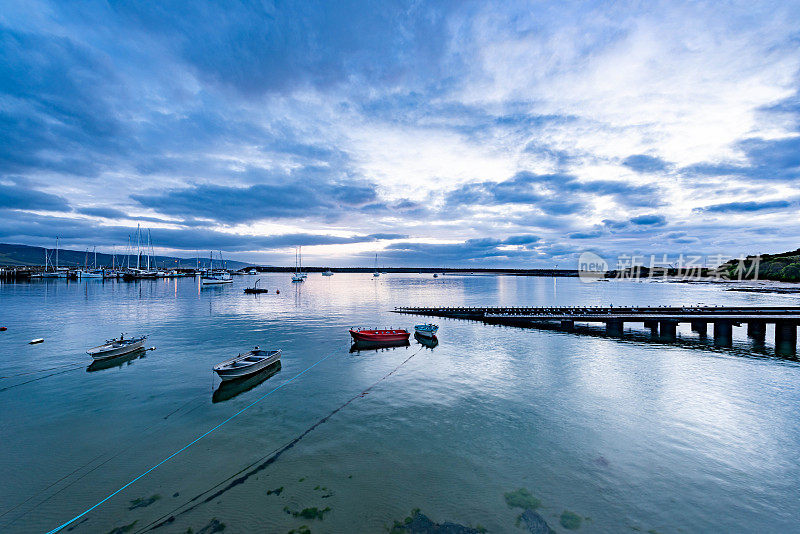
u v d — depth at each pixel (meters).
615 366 31.00
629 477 14.97
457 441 17.77
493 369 30.08
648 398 23.45
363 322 54.41
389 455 16.47
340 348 37.34
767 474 15.27
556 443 17.62
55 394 23.73
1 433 18.38
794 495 13.98
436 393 24.34
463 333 46.38
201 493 13.80
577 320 47.16
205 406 22.00
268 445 17.36
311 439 17.94
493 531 11.95
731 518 12.76
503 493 13.88
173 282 159.00
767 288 136.62
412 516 12.60
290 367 30.47
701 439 18.08
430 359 33.28
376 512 12.77
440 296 109.00
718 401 22.95
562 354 35.31
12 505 13.09
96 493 13.79
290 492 13.84
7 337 40.59
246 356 29.22
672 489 14.25
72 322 50.78
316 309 70.44
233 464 15.74
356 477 14.81
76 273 162.75
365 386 25.77
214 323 51.91
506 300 96.12
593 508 13.13
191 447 17.14
